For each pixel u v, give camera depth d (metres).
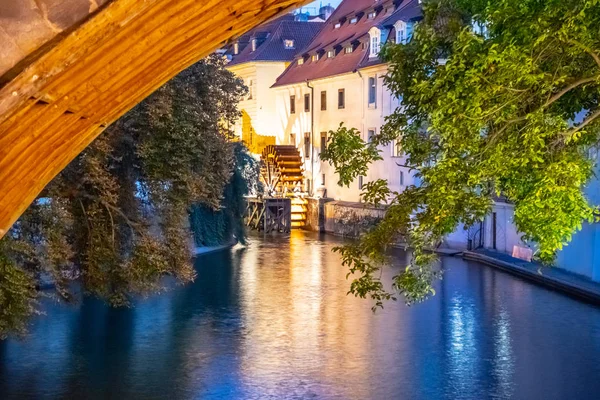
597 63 8.91
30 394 16.77
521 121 9.49
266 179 55.41
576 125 9.93
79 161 16.20
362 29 52.50
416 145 11.44
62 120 3.42
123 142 17.44
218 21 3.38
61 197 16.20
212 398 16.98
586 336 22.41
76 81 3.21
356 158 11.88
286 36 63.22
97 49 3.07
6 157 3.37
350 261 11.48
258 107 61.78
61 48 2.89
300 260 38.53
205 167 18.47
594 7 8.71
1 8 2.85
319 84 54.12
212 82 19.22
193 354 20.38
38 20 2.87
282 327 23.77
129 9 2.94
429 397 17.19
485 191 10.26
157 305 26.45
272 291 29.84
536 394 17.38
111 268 17.19
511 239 35.91
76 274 17.55
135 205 17.86
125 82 3.44
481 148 9.62
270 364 19.72
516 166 9.45
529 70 8.68
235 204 42.62
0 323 13.95
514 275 32.34
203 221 41.25
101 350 20.45
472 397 17.20
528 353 20.69
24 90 2.91
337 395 17.31
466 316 25.06
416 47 11.30
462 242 39.16
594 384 18.08
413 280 11.20
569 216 9.55
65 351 20.17
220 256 39.28
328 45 55.47
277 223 52.25
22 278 13.91
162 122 16.69
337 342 22.00
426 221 10.30
